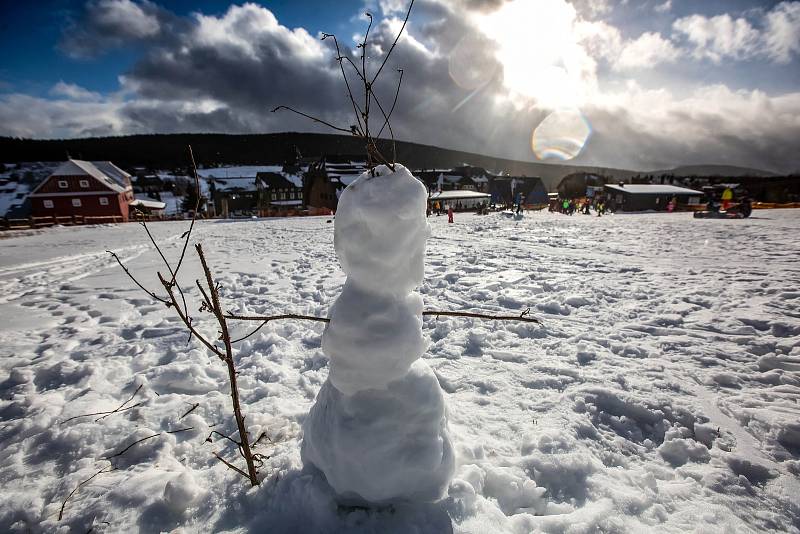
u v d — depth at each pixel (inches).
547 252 394.9
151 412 100.6
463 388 112.6
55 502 70.9
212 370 126.3
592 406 101.0
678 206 1633.9
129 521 65.4
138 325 178.2
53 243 634.2
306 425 71.1
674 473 78.0
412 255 59.4
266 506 66.9
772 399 106.0
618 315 181.9
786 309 183.9
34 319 192.5
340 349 59.7
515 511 68.7
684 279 254.7
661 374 120.4
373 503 63.3
